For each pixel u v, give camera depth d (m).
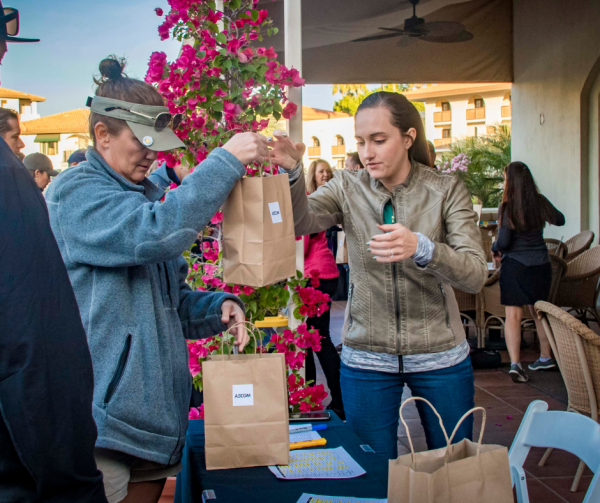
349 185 1.97
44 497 0.85
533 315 4.83
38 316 0.82
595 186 7.54
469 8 8.52
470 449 1.15
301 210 1.82
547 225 8.43
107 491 1.23
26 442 0.81
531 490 2.79
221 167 1.29
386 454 1.93
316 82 7.78
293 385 2.49
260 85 2.23
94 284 1.25
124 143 1.32
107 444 1.20
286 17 2.50
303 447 1.69
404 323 1.86
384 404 1.93
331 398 3.97
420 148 1.90
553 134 8.20
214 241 2.50
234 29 2.30
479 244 1.79
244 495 1.37
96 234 1.22
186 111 2.19
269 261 1.50
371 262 1.89
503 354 5.43
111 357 1.24
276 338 2.50
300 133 2.42
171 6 2.15
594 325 6.16
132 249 1.21
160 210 1.22
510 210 4.44
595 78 7.38
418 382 1.90
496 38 8.75
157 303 1.35
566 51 7.74
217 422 1.53
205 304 1.59
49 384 0.83
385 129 1.75
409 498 1.03
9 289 0.80
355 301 1.95
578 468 2.74
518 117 9.05
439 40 7.86
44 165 4.61
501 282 4.62
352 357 1.97
